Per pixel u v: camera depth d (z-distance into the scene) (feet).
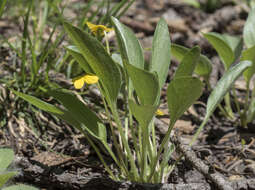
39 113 1.61
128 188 1.33
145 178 1.37
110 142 1.57
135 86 1.24
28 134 1.56
